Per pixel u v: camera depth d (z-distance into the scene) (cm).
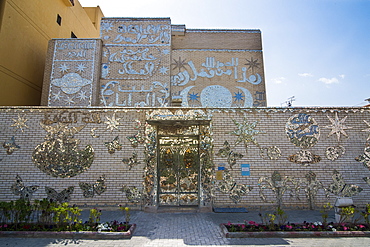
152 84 1240
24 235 575
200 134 845
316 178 832
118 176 819
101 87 1227
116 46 1277
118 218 721
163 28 1308
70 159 826
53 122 846
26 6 1284
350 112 876
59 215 602
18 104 1217
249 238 577
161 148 863
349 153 850
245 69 1318
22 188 805
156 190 802
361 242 555
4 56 1135
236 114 864
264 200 816
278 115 867
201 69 1300
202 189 807
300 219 710
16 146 827
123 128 848
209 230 627
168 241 557
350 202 674
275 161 839
